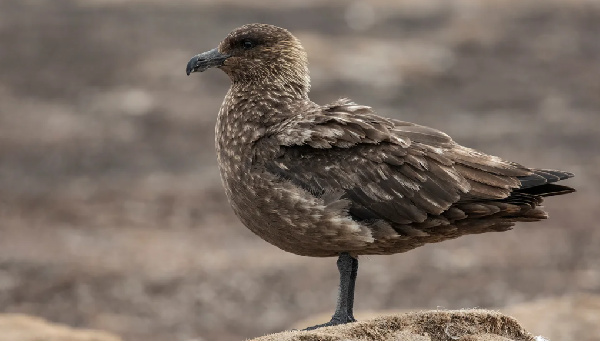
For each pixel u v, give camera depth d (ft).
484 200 28.43
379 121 29.27
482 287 55.83
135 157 81.30
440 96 94.27
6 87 98.27
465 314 28.12
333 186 28.63
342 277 29.27
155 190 73.92
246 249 63.16
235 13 123.75
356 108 29.78
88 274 57.98
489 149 79.66
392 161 28.55
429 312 28.14
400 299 54.54
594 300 45.19
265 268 59.47
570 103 93.15
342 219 28.25
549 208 69.77
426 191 28.37
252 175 29.12
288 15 121.70
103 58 106.22
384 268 59.62
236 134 29.86
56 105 93.56
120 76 100.89
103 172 78.02
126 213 69.00
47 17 123.34
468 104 92.43
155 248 62.85
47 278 57.36
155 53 107.14
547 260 60.03
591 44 110.32
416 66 100.73
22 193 72.90
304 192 28.48
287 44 31.45
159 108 92.53
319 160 28.84
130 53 107.86
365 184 28.55
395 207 28.45
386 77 97.50
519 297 54.08
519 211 28.58
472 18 119.24
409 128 29.43
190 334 50.75
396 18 120.67
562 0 125.29
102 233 65.10
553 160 77.25
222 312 53.21
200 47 109.19
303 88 31.60
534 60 104.83
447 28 115.85
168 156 81.51
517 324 28.63
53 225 66.74
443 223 28.55
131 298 54.70
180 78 100.48
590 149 80.74
